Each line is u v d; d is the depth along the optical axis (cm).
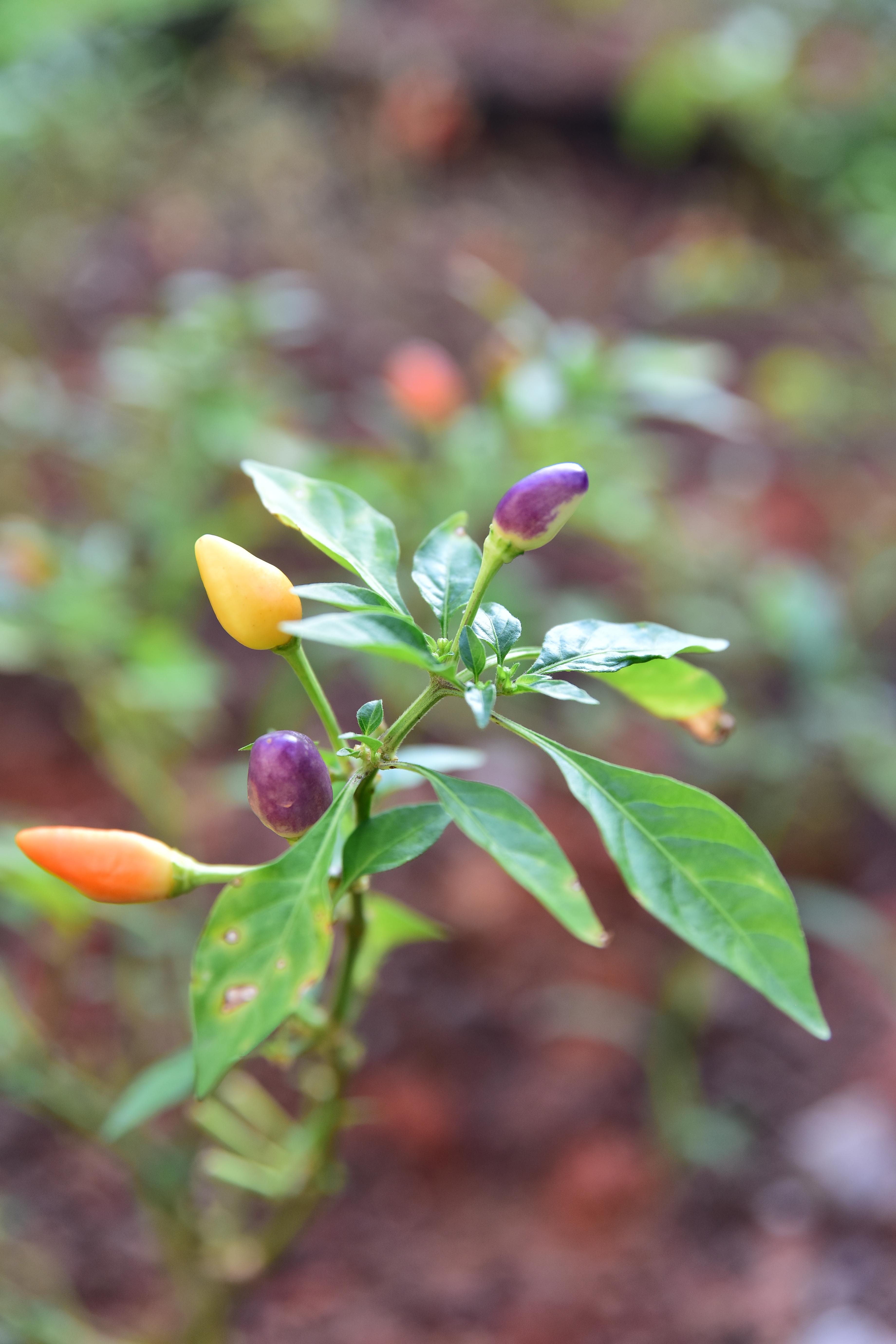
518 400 56
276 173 148
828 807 79
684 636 32
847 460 115
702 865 31
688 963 63
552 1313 58
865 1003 71
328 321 126
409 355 62
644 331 132
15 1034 47
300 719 75
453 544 34
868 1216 60
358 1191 62
